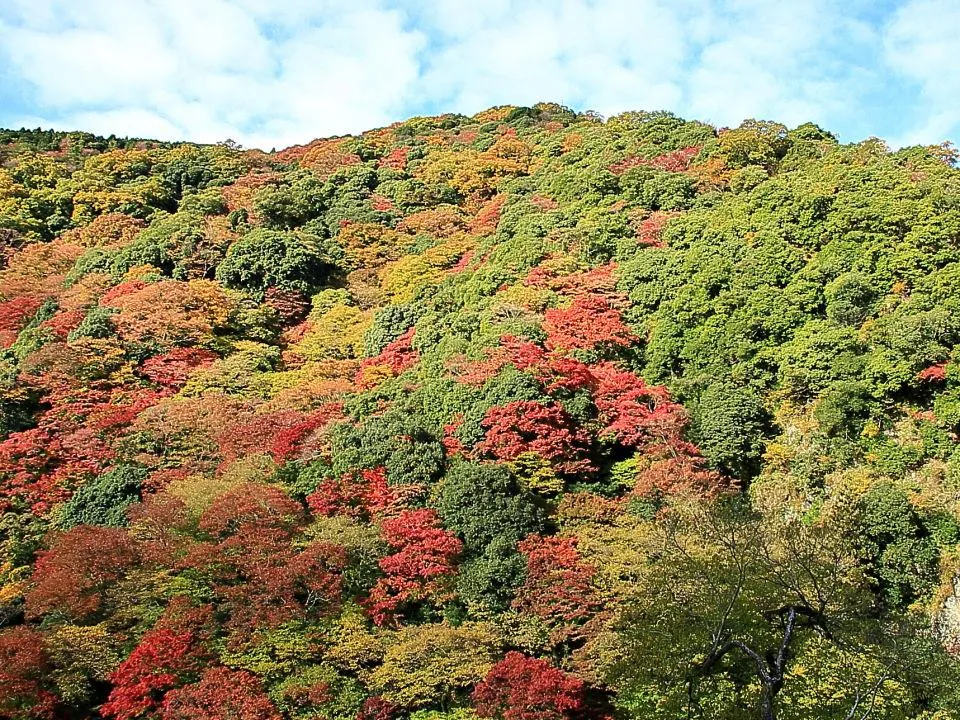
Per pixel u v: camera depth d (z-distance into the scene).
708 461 36.91
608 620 27.06
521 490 34.16
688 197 58.28
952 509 31.55
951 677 19.59
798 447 36.44
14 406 42.00
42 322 50.78
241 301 55.28
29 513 36.59
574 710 25.94
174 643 27.08
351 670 28.22
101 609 29.88
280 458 37.69
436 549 30.69
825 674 20.28
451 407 38.84
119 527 33.16
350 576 30.50
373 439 36.34
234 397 43.19
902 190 45.72
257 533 31.12
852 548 28.98
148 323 47.81
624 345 43.50
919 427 35.28
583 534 31.89
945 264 40.66
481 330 44.44
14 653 26.56
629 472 36.66
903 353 36.19
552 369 39.03
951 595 29.55
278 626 28.34
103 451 39.03
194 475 36.81
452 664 27.00
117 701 26.03
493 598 29.92
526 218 58.66
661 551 25.19
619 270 48.53
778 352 40.06
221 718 25.03
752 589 20.81
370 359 48.19
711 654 19.86
